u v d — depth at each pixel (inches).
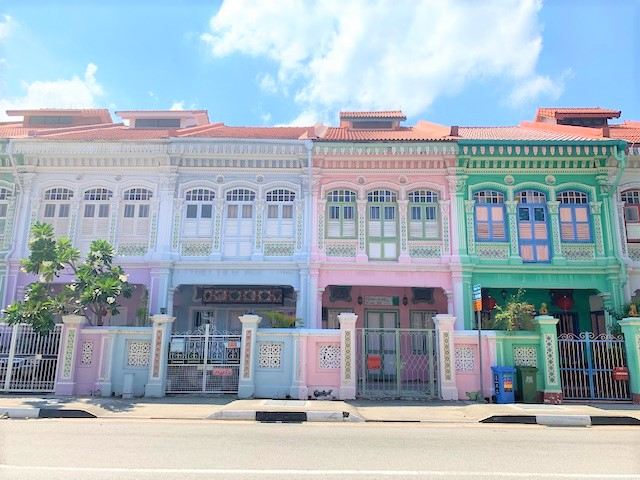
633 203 681.0
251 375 518.9
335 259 668.7
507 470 243.1
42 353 526.6
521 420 405.1
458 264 649.6
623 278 643.5
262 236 677.9
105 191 694.5
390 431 357.4
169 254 663.1
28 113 951.6
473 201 679.1
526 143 657.6
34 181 692.1
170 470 234.8
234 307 730.8
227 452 275.4
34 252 541.3
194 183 690.2
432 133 771.4
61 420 395.2
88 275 545.3
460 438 330.0
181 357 530.3
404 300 742.5
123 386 517.3
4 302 652.7
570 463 259.3
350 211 684.1
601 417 403.5
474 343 527.2
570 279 660.1
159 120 949.2
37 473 227.1
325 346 530.3
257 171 692.7
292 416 406.3
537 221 677.3
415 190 687.1
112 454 267.1
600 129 721.0
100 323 559.2
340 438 324.5
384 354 618.8
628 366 510.0
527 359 523.8
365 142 665.6
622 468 249.0
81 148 681.6
